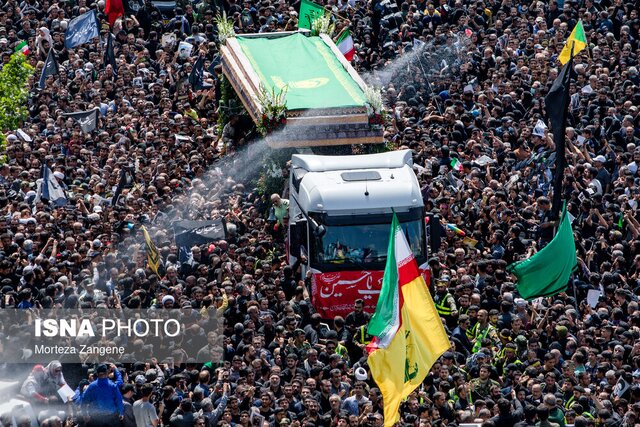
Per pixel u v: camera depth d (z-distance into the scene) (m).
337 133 82.12
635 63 105.94
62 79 104.50
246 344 66.38
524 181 88.56
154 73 107.62
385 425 57.34
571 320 69.88
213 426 60.41
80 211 83.38
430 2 114.44
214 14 116.12
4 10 116.31
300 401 62.12
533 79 103.75
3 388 59.97
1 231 77.69
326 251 74.62
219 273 73.56
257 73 87.69
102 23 115.81
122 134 95.62
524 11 115.56
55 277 72.44
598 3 115.19
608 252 78.56
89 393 58.84
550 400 59.59
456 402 63.19
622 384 63.84
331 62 89.38
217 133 96.06
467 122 97.50
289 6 117.44
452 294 74.19
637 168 88.50
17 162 90.81
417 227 75.56
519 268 70.69
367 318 71.88
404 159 79.25
